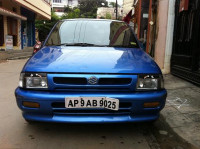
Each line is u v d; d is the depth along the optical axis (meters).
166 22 6.64
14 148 2.57
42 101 2.49
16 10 17.67
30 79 2.59
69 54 2.99
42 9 22.34
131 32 3.97
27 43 21.59
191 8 5.48
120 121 2.57
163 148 2.64
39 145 2.64
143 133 3.02
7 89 5.36
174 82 5.54
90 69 2.56
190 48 5.47
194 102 4.12
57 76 2.53
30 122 3.20
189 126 3.19
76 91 2.53
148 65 2.80
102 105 2.50
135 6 14.05
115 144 2.70
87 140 2.78
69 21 4.17
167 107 3.91
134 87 2.58
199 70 5.16
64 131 3.01
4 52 12.83
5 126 3.18
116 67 2.64
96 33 3.81
